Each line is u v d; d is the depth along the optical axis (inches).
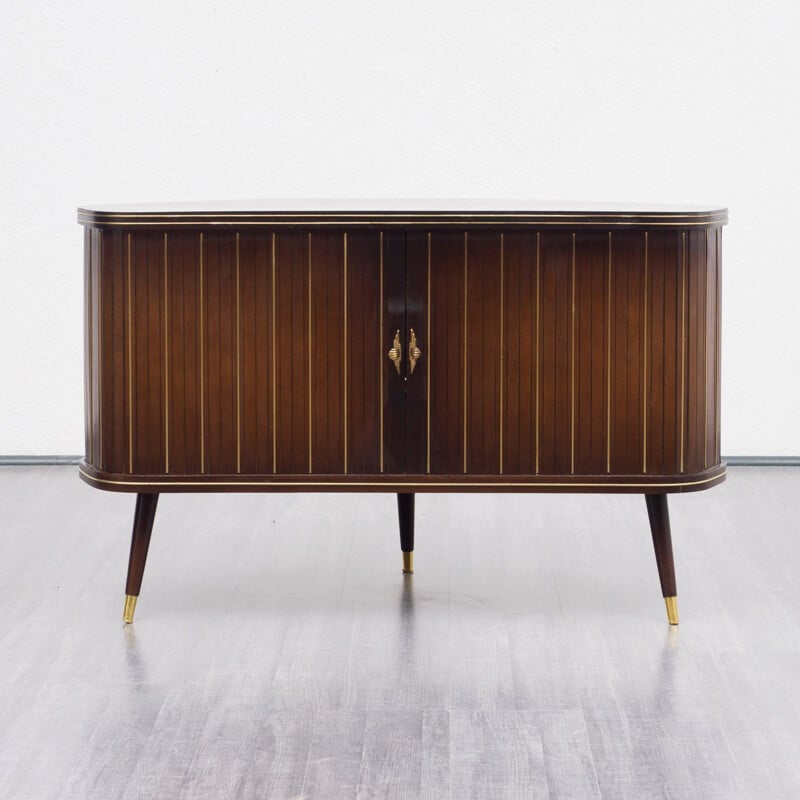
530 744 105.0
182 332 126.5
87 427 133.6
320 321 125.8
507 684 116.4
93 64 195.9
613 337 125.6
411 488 127.0
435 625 130.7
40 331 200.2
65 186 197.8
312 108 195.8
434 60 195.0
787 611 135.1
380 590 141.3
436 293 125.2
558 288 125.1
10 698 113.9
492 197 197.2
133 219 124.7
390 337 125.7
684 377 126.3
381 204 136.9
